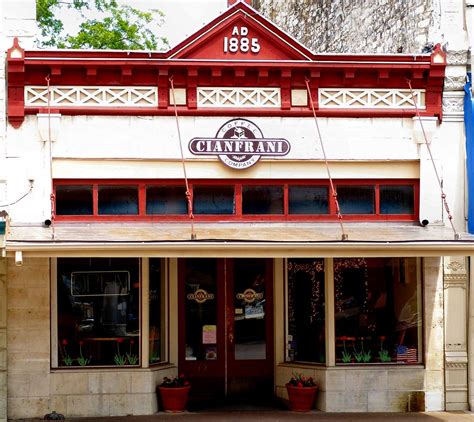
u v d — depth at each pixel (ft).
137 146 51.42
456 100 53.16
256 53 52.34
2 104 50.16
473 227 52.44
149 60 50.88
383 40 63.52
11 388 49.93
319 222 52.60
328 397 51.49
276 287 54.44
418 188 53.11
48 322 50.26
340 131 52.65
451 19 53.42
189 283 54.49
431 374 52.21
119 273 51.80
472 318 52.31
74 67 50.75
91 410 50.44
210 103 51.98
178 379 51.90
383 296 53.11
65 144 50.98
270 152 52.03
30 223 50.31
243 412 51.24
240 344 54.70
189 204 49.32
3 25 50.93
